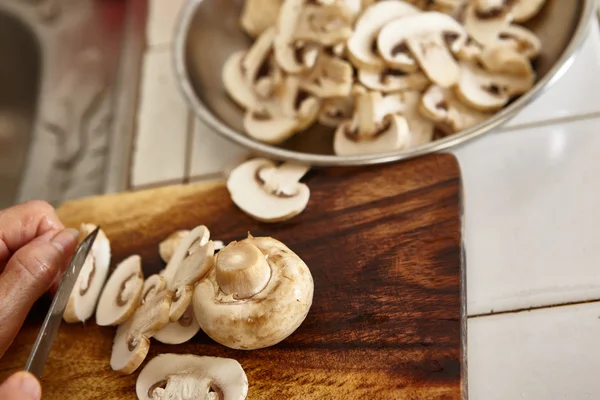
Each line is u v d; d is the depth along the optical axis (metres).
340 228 0.33
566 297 0.30
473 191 0.34
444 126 0.37
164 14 0.49
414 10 0.38
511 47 0.37
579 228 0.32
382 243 0.32
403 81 0.37
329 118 0.38
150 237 0.36
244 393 0.29
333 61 0.37
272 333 0.28
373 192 0.34
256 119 0.39
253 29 0.43
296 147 0.38
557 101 0.36
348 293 0.31
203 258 0.30
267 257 0.30
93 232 0.32
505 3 0.37
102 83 0.49
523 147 0.35
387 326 0.30
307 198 0.34
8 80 0.52
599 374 0.28
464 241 0.33
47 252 0.30
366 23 0.37
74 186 0.44
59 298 0.29
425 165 0.34
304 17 0.38
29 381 0.25
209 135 0.41
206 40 0.43
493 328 0.30
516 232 0.32
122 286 0.33
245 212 0.35
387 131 0.35
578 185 0.33
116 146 0.43
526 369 0.29
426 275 0.31
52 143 0.46
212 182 0.37
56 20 0.52
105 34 0.51
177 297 0.30
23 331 0.34
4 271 0.30
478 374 0.29
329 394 0.28
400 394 0.28
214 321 0.29
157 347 0.31
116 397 0.30
